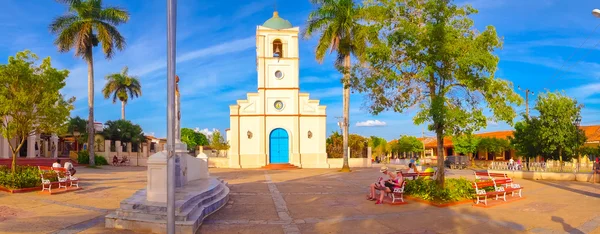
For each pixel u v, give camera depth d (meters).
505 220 10.35
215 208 11.94
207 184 14.15
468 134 13.00
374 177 24.41
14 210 11.02
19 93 15.30
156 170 9.90
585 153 32.38
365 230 9.41
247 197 14.84
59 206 11.83
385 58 13.27
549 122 26.30
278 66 36.06
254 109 35.69
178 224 8.66
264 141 35.28
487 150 46.88
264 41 36.00
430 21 13.34
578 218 10.58
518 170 24.00
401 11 13.85
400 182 13.08
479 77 12.89
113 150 40.59
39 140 38.00
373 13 13.76
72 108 17.61
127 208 9.56
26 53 15.88
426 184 13.74
